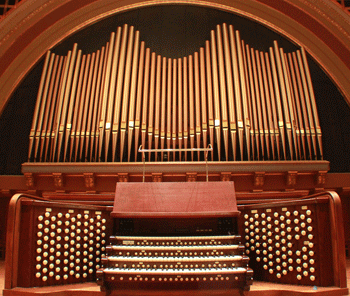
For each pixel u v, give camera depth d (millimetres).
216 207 3197
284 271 3100
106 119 6047
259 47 7035
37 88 6770
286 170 5688
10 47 6773
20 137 6422
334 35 6797
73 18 7121
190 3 7266
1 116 6547
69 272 3205
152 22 7246
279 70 6566
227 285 2934
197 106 6133
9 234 2975
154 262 2973
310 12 6898
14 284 2928
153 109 6262
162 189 3348
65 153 5875
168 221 3467
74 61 6789
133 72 6496
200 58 6746
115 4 7219
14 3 6961
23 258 3012
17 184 5945
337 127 6438
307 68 6648
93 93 6375
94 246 3436
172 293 2914
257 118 6090
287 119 6074
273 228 3283
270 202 3609
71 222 3312
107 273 2887
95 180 5793
